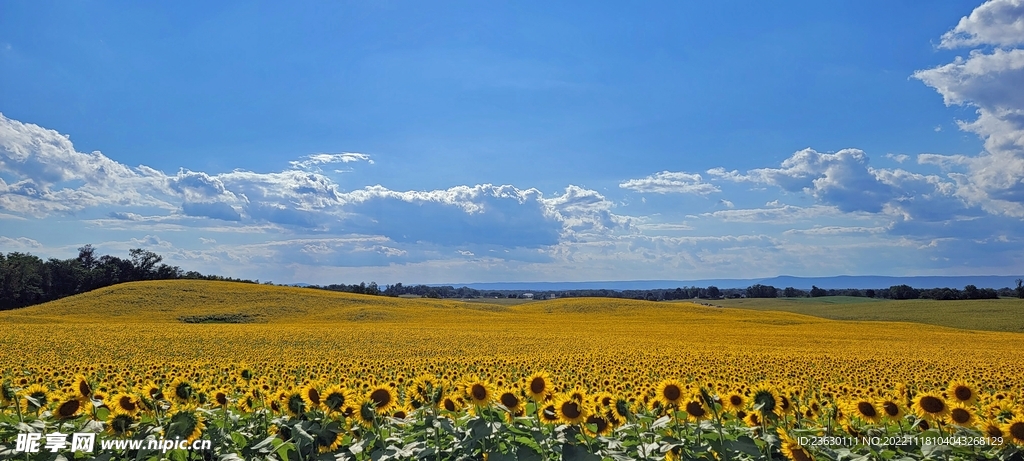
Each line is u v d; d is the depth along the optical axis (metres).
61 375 15.30
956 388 6.90
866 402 7.07
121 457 6.49
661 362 24.36
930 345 41.59
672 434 7.10
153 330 49.84
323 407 6.83
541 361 23.73
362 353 33.19
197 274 151.00
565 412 6.29
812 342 43.88
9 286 112.06
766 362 25.44
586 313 82.25
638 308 86.38
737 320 73.00
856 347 38.91
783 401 6.57
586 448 6.05
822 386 15.19
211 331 49.47
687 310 84.94
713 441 6.30
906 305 110.44
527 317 76.50
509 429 6.50
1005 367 24.84
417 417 7.64
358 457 6.86
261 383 10.02
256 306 78.19
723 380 17.19
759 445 6.47
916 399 6.80
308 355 31.98
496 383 9.02
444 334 47.91
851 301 138.62
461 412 7.41
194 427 6.56
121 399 6.64
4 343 36.53
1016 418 6.08
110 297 79.94
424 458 6.46
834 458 6.33
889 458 6.43
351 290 180.38
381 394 7.12
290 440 6.64
